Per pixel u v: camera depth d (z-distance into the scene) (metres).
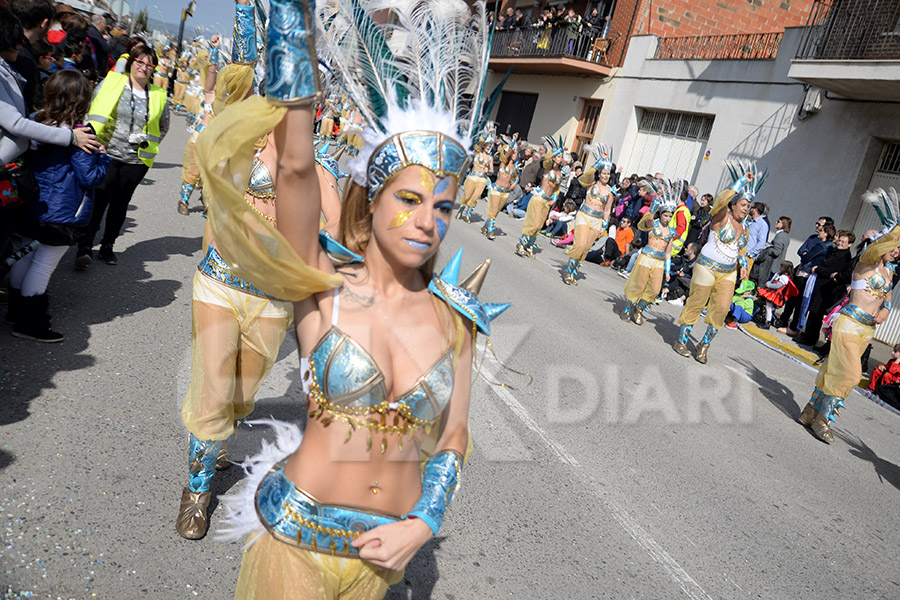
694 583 3.45
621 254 13.58
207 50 5.20
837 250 10.01
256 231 1.50
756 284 11.02
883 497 5.17
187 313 5.35
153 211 8.70
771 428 6.18
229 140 1.48
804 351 9.81
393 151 1.58
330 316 1.61
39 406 3.57
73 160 4.07
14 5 4.71
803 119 13.34
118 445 3.40
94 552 2.67
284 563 1.62
